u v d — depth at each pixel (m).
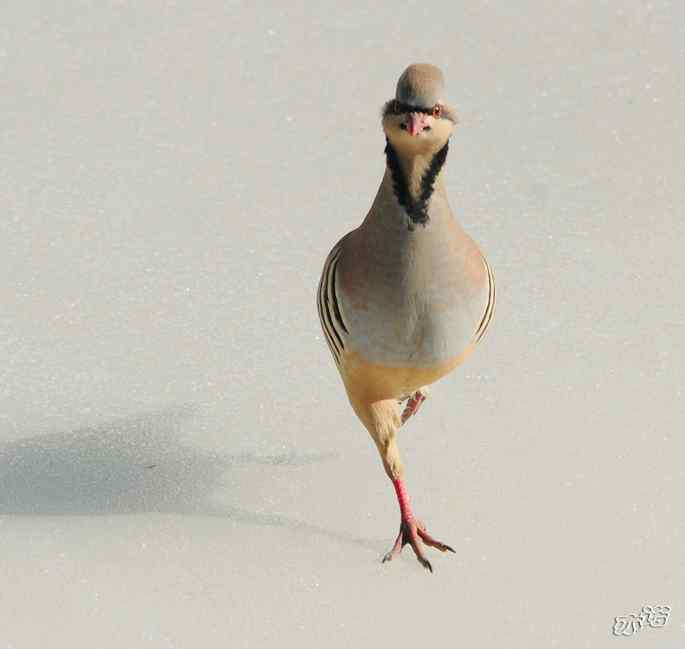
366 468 11.73
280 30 18.66
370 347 10.23
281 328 13.44
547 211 15.09
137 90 17.42
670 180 15.63
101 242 14.68
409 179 9.76
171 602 10.26
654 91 17.23
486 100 17.09
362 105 17.20
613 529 10.82
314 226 15.01
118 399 12.52
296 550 10.80
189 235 14.84
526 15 18.77
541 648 9.79
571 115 16.81
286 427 12.20
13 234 14.75
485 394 12.38
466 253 10.06
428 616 10.12
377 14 18.89
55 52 18.08
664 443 11.70
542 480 11.35
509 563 10.55
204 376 12.81
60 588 10.34
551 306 13.52
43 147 16.28
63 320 13.46
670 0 18.92
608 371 12.59
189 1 19.09
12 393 12.54
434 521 10.98
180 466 11.74
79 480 11.58
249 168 16.05
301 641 9.92
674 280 13.89
